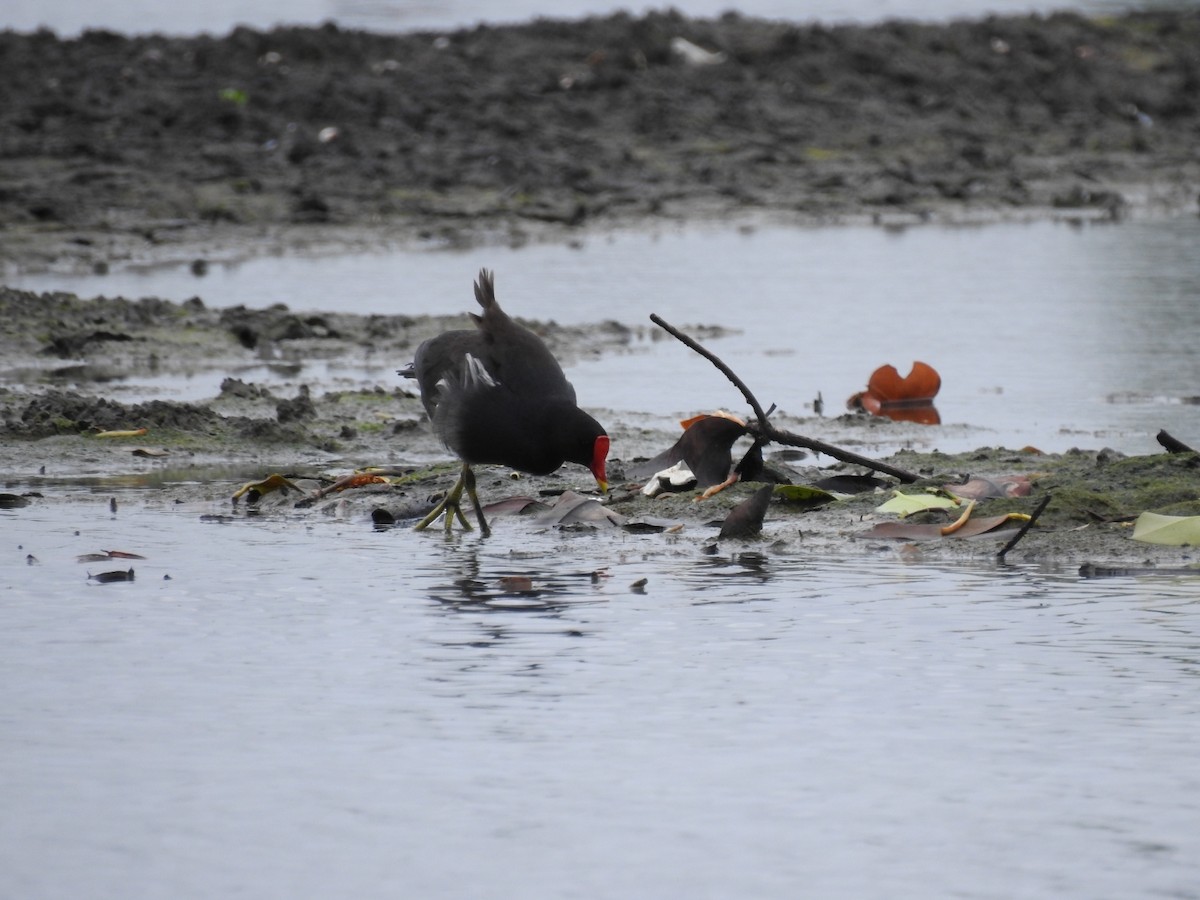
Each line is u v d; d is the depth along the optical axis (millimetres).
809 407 17234
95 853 6379
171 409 15734
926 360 19797
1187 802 6785
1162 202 35531
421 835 6531
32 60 43000
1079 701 7977
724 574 10594
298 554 11242
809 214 33812
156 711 7953
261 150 36031
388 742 7523
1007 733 7570
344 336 21219
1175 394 17703
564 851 6379
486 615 9617
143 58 43438
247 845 6445
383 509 12367
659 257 28594
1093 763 7203
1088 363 19469
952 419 16484
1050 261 27547
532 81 42531
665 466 13250
